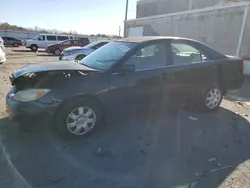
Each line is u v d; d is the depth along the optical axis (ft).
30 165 8.89
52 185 7.83
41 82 10.19
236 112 16.26
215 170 9.05
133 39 13.57
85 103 10.77
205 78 14.42
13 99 10.34
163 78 12.73
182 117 14.53
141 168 9.02
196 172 8.88
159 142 11.19
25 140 10.77
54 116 10.25
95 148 10.35
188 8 66.85
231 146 11.09
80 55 33.83
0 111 14.08
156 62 12.68
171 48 13.29
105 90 11.07
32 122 10.00
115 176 8.47
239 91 24.48
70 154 9.78
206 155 10.16
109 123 13.06
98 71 11.19
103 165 9.11
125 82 11.54
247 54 39.63
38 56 58.65
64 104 10.27
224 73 15.19
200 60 14.39
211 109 15.58
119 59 11.69
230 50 43.01
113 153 10.02
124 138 11.43
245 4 38.52
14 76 10.80
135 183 8.13
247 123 14.12
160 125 13.17
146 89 12.28
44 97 9.87
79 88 10.44
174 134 12.11
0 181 7.89
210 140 11.63
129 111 12.16
